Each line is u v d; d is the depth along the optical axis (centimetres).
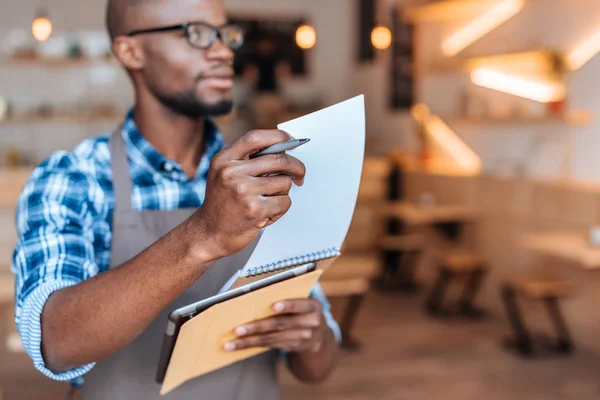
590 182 439
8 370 389
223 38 102
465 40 574
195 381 101
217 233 66
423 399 354
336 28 834
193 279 70
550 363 411
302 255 82
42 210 88
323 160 74
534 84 489
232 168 62
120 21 102
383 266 615
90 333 73
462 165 589
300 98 832
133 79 105
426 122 637
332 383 378
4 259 430
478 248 546
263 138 64
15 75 709
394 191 655
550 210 466
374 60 757
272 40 816
